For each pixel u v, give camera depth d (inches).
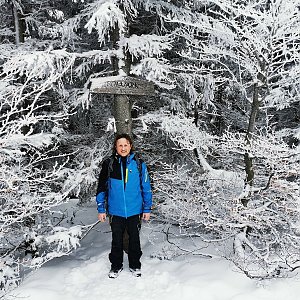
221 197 181.0
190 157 263.9
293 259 163.8
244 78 255.0
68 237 183.0
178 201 191.6
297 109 320.8
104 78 195.2
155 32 250.1
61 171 238.8
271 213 168.9
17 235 213.2
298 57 167.9
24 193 177.8
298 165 156.4
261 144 165.3
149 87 203.2
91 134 290.8
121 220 173.9
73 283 168.7
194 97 242.4
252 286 155.0
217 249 179.5
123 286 163.3
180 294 153.9
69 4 265.3
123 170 170.7
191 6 249.0
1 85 169.9
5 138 145.3
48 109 273.1
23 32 261.1
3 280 162.1
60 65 194.1
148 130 264.8
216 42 221.6
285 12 158.4
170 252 195.9
